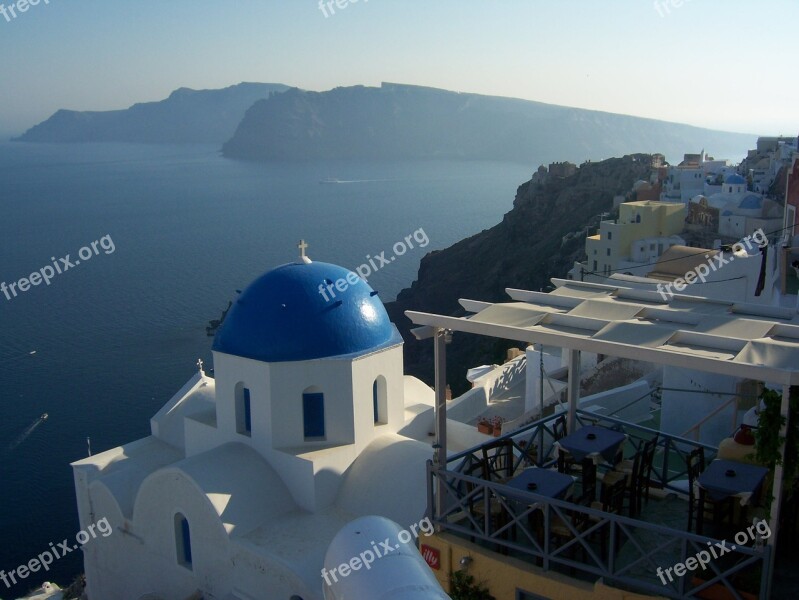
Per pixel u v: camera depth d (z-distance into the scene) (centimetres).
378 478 1761
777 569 945
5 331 9150
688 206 6688
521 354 3256
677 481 1247
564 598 971
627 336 976
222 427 1947
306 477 1752
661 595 905
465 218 19962
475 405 2681
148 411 6506
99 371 7575
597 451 1060
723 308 1144
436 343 1103
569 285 1316
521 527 1004
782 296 1850
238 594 1675
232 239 16438
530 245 8906
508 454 1256
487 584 1051
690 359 867
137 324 9356
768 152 9331
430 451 1792
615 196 8394
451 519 1147
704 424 1858
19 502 4872
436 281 9288
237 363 1853
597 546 1051
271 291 1855
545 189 9438
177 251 14925
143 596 1923
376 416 1941
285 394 1794
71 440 5884
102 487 2081
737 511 1024
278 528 1703
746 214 6300
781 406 841
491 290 8131
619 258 6084
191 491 1739
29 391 7019
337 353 1808
